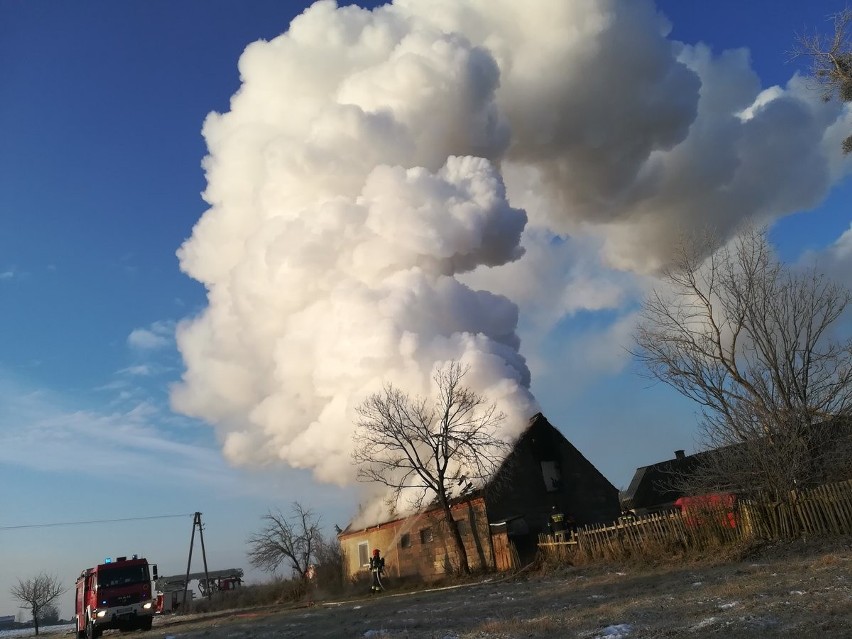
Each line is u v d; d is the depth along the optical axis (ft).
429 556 106.83
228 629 71.92
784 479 60.95
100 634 97.60
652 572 62.69
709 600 38.88
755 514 63.00
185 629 86.17
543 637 34.32
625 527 75.10
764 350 65.46
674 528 69.62
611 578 63.52
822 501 58.80
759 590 39.42
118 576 97.91
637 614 37.68
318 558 156.35
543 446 108.47
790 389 64.39
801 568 46.75
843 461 61.67
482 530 97.50
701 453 70.08
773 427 63.52
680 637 28.76
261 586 172.35
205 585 227.40
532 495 103.71
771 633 26.68
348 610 75.05
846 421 63.72
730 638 26.99
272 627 66.69
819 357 65.41
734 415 66.08
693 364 69.97
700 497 68.28
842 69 56.39
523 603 53.98
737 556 59.16
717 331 69.97
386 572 115.65
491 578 86.33
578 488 107.45
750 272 67.82
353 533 129.70
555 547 83.76
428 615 54.65
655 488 147.43
